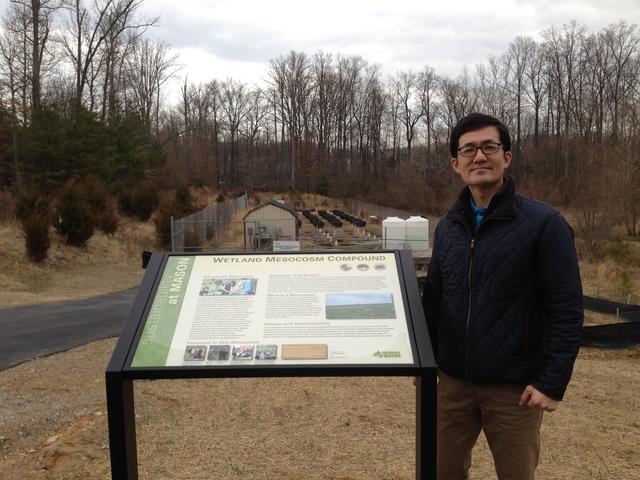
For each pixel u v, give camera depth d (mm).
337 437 4379
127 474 2398
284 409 5016
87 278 16516
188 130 64250
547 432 4570
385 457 4012
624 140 27969
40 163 25297
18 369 6789
